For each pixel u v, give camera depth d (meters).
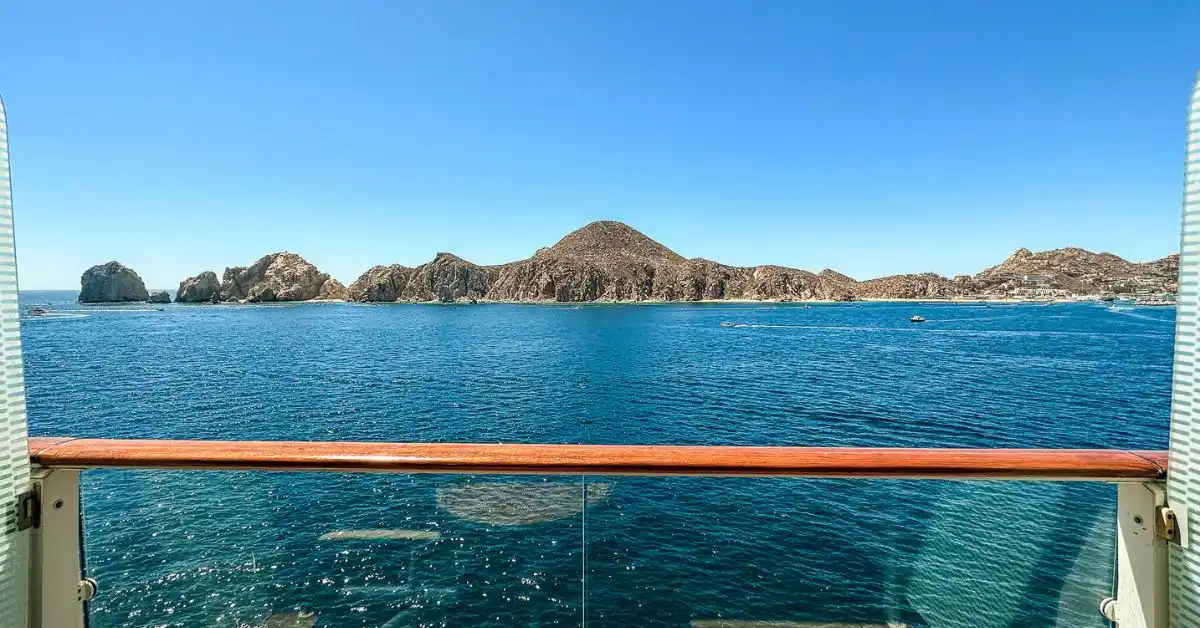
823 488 3.40
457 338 70.12
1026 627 2.16
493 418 23.28
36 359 43.31
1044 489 2.10
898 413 23.42
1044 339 63.00
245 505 3.05
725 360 44.69
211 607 2.93
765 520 5.68
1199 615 1.60
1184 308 1.62
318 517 3.13
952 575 2.46
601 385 32.03
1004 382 31.86
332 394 28.78
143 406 25.23
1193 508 1.62
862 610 2.94
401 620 3.06
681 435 20.33
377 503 3.05
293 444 1.97
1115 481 1.83
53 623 1.93
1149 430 20.41
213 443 1.95
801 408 24.66
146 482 2.64
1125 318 105.25
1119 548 1.90
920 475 1.88
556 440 19.89
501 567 3.37
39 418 22.86
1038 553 2.14
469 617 3.69
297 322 105.69
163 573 2.71
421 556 3.01
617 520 2.69
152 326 86.75
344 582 3.06
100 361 42.31
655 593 5.16
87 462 1.90
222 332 76.31
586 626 2.84
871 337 70.00
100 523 2.38
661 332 81.75
